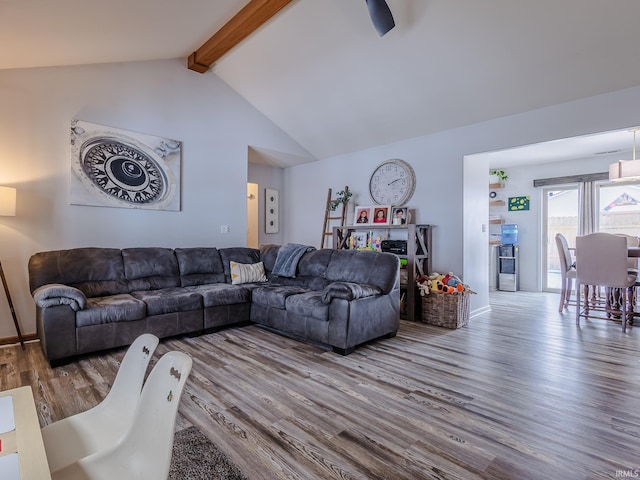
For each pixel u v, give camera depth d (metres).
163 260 3.88
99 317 2.87
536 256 6.62
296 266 4.17
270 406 2.07
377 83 4.03
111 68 3.91
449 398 2.19
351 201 5.51
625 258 3.72
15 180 3.34
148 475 0.81
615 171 4.48
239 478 1.46
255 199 6.53
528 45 3.02
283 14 3.50
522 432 1.82
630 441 1.74
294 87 4.58
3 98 3.29
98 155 3.81
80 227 3.71
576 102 3.39
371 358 2.90
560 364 2.76
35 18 2.46
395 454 1.63
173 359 0.87
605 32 2.73
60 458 1.07
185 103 4.52
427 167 4.55
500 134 3.91
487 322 4.14
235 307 3.76
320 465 1.54
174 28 3.46
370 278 3.45
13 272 3.34
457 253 4.26
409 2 2.99
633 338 3.46
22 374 2.55
